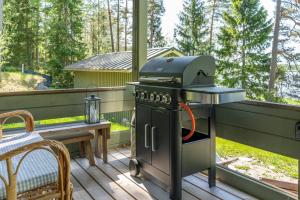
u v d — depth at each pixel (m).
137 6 3.69
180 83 2.31
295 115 2.15
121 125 4.00
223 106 2.79
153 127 2.56
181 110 2.33
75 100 3.49
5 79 3.18
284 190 2.33
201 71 2.43
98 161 3.42
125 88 3.88
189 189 2.67
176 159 2.34
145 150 2.75
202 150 2.57
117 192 2.61
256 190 2.49
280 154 2.28
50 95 3.30
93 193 2.59
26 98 3.15
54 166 1.67
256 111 2.46
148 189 2.67
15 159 1.74
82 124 3.17
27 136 2.10
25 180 1.48
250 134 2.53
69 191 1.57
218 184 2.79
